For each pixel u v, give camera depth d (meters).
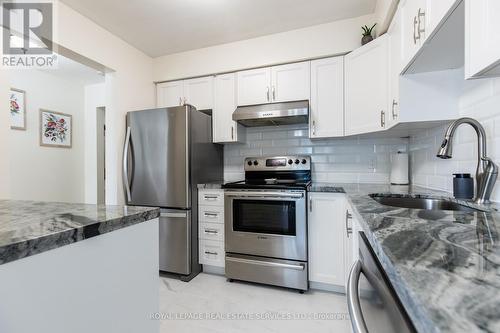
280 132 2.80
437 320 0.31
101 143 3.79
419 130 1.97
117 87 2.48
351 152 2.57
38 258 0.56
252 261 2.20
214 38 2.55
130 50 2.64
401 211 0.98
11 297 0.51
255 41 2.55
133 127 2.48
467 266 0.46
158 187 2.39
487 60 0.69
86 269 0.67
